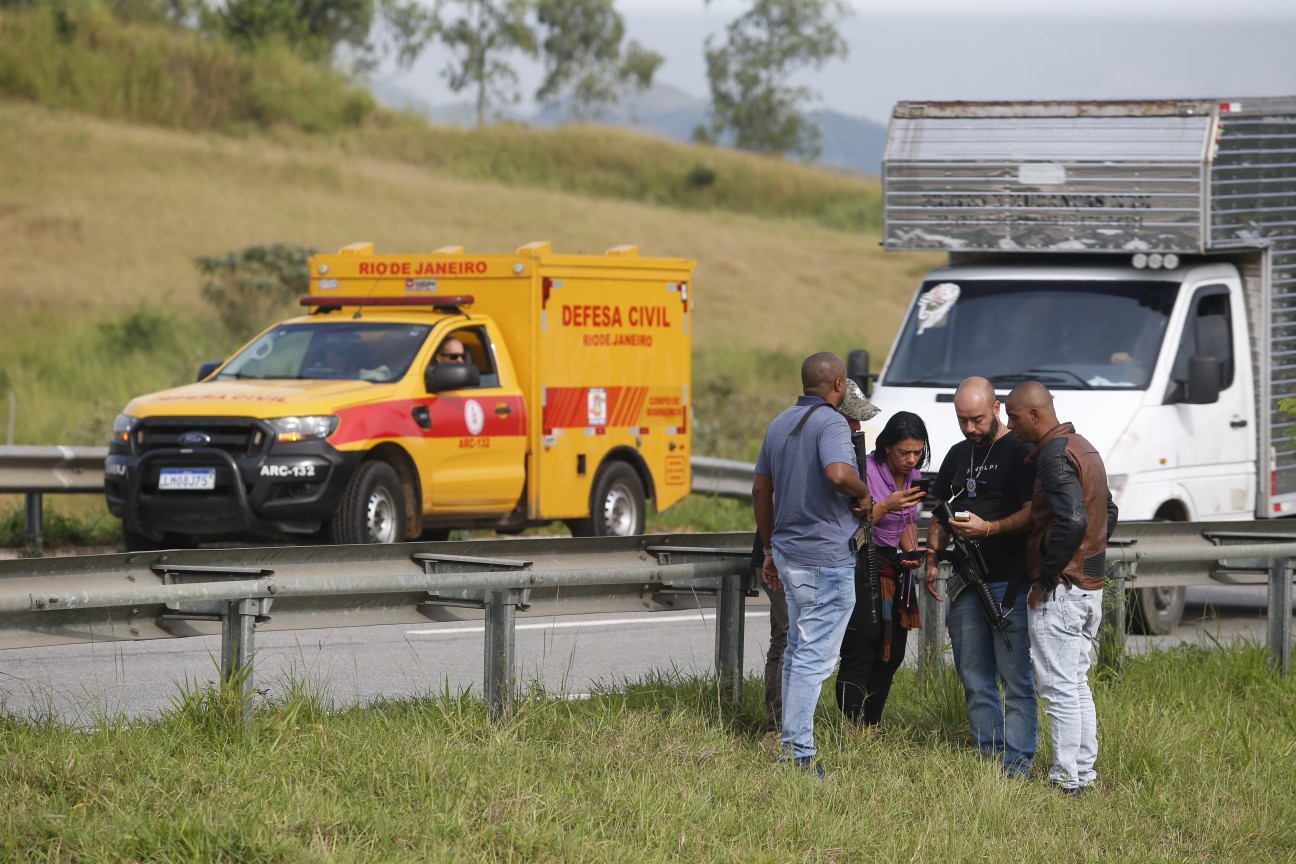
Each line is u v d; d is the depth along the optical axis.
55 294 86.31
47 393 64.00
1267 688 25.77
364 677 25.69
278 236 108.38
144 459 32.97
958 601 21.38
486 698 20.66
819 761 20.27
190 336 76.56
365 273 39.44
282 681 24.39
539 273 37.81
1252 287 35.28
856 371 34.44
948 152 34.91
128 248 100.44
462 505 36.47
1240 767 21.52
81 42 156.88
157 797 16.23
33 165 120.88
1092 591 20.23
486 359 37.50
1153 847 18.16
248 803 16.09
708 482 47.59
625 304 40.22
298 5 194.50
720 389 77.69
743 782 18.73
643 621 33.00
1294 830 18.94
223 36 180.12
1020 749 20.98
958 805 18.66
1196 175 33.06
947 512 20.92
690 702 22.39
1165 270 34.22
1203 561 27.62
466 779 17.52
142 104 152.88
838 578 19.69
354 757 18.06
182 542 34.97
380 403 34.31
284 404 32.94
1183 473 32.94
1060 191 34.06
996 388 33.31
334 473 32.88
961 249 34.97
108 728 18.55
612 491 40.22
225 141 147.25
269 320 79.56
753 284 121.38
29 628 17.73
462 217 127.75
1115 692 24.84
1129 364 33.09
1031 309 34.25
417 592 20.67
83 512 43.88
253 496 32.31
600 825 16.80
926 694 23.73
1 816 15.27
